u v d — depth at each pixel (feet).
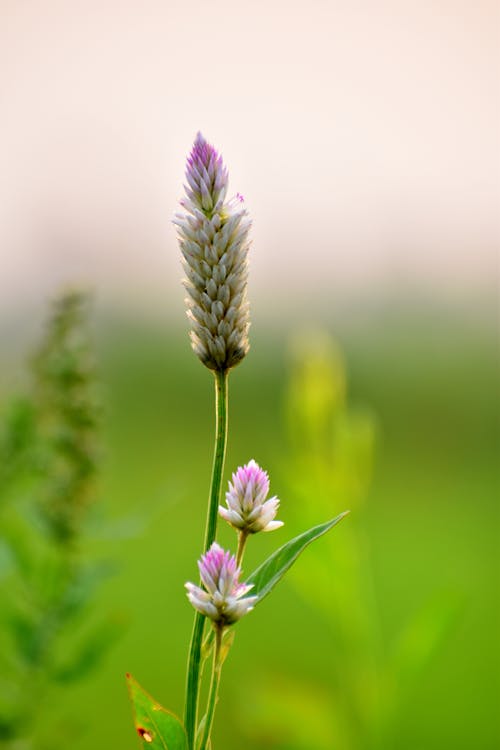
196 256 2.63
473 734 6.10
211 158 2.64
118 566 4.05
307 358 5.67
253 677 6.81
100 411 4.00
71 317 4.01
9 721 3.77
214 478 2.64
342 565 5.67
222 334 2.62
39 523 3.98
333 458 5.65
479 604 8.17
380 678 5.70
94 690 6.47
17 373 4.11
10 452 3.97
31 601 4.01
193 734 2.64
